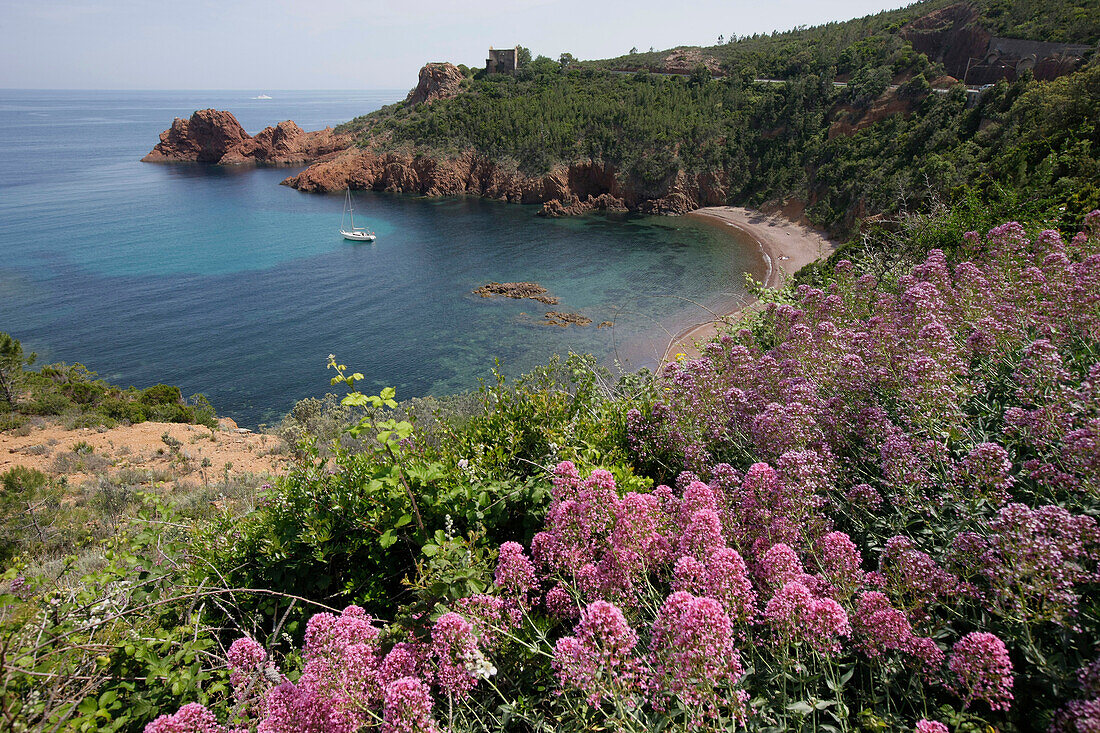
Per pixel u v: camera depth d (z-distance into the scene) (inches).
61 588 166.7
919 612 122.8
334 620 122.1
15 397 1178.6
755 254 2834.6
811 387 198.7
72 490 698.2
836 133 3523.6
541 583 150.9
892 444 151.9
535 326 2025.1
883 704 117.5
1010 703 101.2
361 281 2605.8
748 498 147.6
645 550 133.7
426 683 125.8
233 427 1321.4
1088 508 135.0
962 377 193.3
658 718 108.4
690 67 5344.5
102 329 2098.9
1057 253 256.8
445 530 172.4
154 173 5802.2
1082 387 156.9
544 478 182.5
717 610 100.3
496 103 4928.6
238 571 187.3
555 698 126.5
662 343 1787.6
